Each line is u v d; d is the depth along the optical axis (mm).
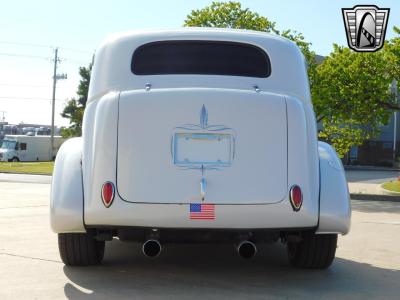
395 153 51438
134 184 4871
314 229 5082
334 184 5176
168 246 7277
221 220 4863
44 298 4781
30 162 54062
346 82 18562
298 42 22125
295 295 4988
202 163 4898
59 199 5020
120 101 4992
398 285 5453
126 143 4918
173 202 4844
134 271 5773
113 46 5555
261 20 22266
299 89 5539
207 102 4973
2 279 5402
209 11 22625
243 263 6289
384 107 18859
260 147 4957
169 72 5492
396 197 17062
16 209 11766
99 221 4934
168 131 4926
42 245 7246
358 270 6098
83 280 5383
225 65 5543
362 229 9516
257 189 4906
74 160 5246
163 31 5625
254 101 5012
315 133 5297
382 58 18391
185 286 5211
